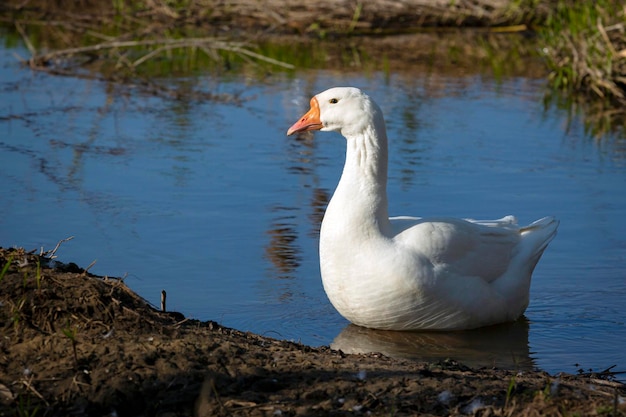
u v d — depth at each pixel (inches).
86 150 650.2
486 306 400.8
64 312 308.7
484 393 281.0
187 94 836.6
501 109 809.5
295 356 309.0
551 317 416.2
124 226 499.5
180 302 406.9
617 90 868.0
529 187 595.8
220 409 265.3
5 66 922.7
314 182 596.4
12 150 642.8
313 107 407.8
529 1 1177.4
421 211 540.7
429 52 1051.3
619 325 405.7
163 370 283.7
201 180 590.6
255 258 464.1
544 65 1010.1
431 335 398.6
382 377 290.4
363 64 979.9
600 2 924.0
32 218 506.0
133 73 922.1
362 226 387.2
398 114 776.9
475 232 406.9
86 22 1161.4
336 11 1147.3
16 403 265.7
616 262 475.8
